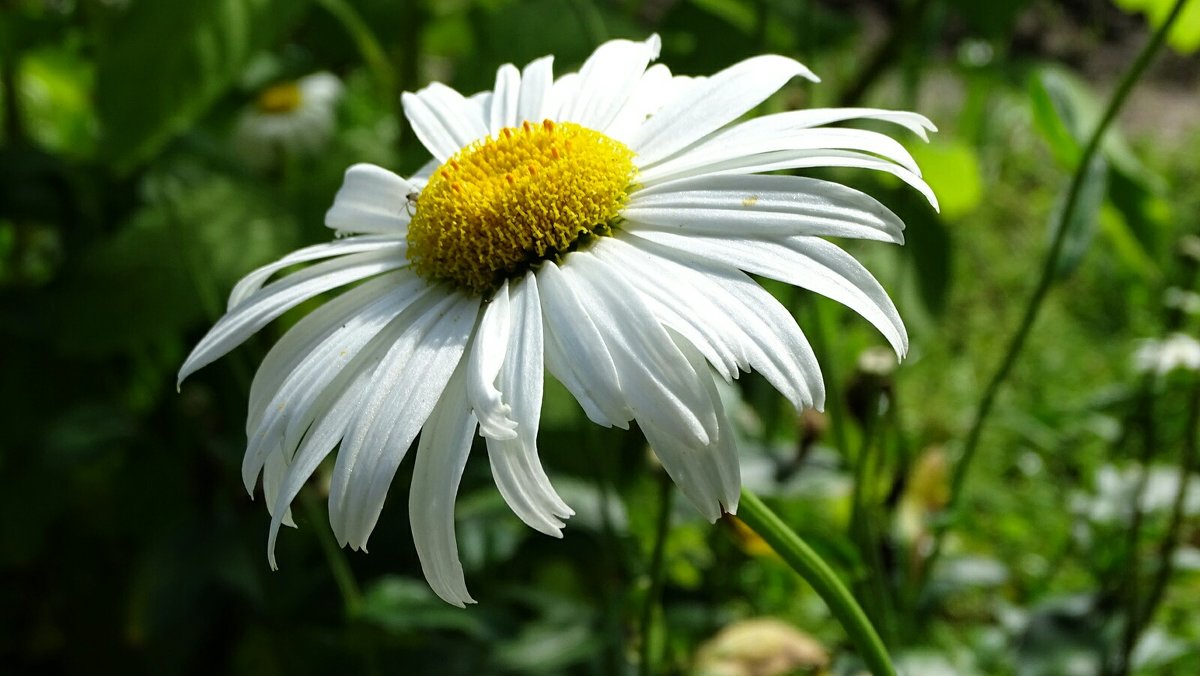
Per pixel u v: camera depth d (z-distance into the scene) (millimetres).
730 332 372
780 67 405
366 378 387
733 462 371
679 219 387
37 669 625
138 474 594
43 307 612
